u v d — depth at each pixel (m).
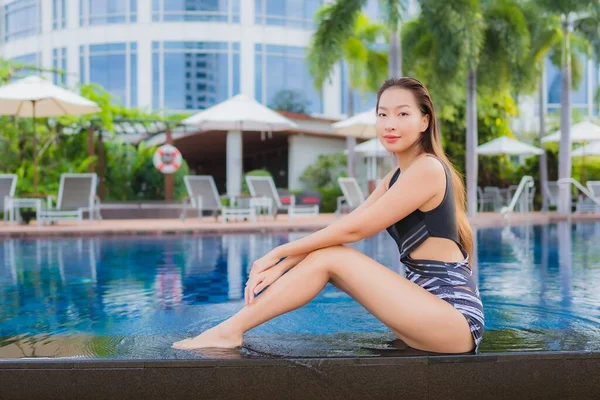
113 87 22.84
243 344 2.38
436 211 2.27
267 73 23.03
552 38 16.95
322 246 2.26
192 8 22.61
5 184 12.44
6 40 25.39
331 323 3.15
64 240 9.70
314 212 14.84
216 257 7.14
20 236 10.15
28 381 2.00
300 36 23.34
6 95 11.57
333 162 21.14
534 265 6.05
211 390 1.99
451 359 2.03
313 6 23.53
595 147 20.56
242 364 2.00
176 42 22.58
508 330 2.93
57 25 23.75
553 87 26.55
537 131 24.31
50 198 13.08
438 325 2.12
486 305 3.83
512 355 2.05
